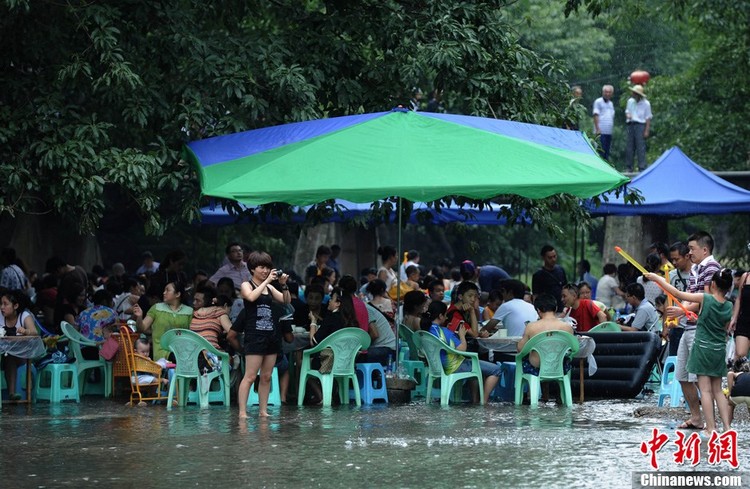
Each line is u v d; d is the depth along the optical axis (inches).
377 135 540.1
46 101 580.1
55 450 402.3
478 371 560.4
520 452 391.9
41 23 605.6
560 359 551.8
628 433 439.8
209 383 545.0
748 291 479.5
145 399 567.8
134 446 410.0
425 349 568.7
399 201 584.1
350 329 553.0
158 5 618.5
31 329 567.5
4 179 566.6
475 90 652.1
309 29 671.8
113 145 687.7
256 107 617.6
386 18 660.7
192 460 377.7
